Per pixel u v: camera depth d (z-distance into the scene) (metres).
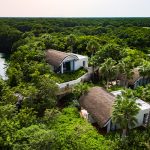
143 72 54.75
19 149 25.70
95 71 61.78
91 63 62.72
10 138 26.97
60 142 29.81
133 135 36.19
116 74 55.19
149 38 109.00
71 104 46.03
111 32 133.38
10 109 32.81
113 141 34.28
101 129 39.28
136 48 104.31
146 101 45.22
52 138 26.17
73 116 41.41
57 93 46.16
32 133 27.45
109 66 52.06
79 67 64.12
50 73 56.62
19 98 42.62
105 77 59.34
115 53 67.50
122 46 99.19
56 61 60.31
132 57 74.56
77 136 33.22
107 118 36.28
